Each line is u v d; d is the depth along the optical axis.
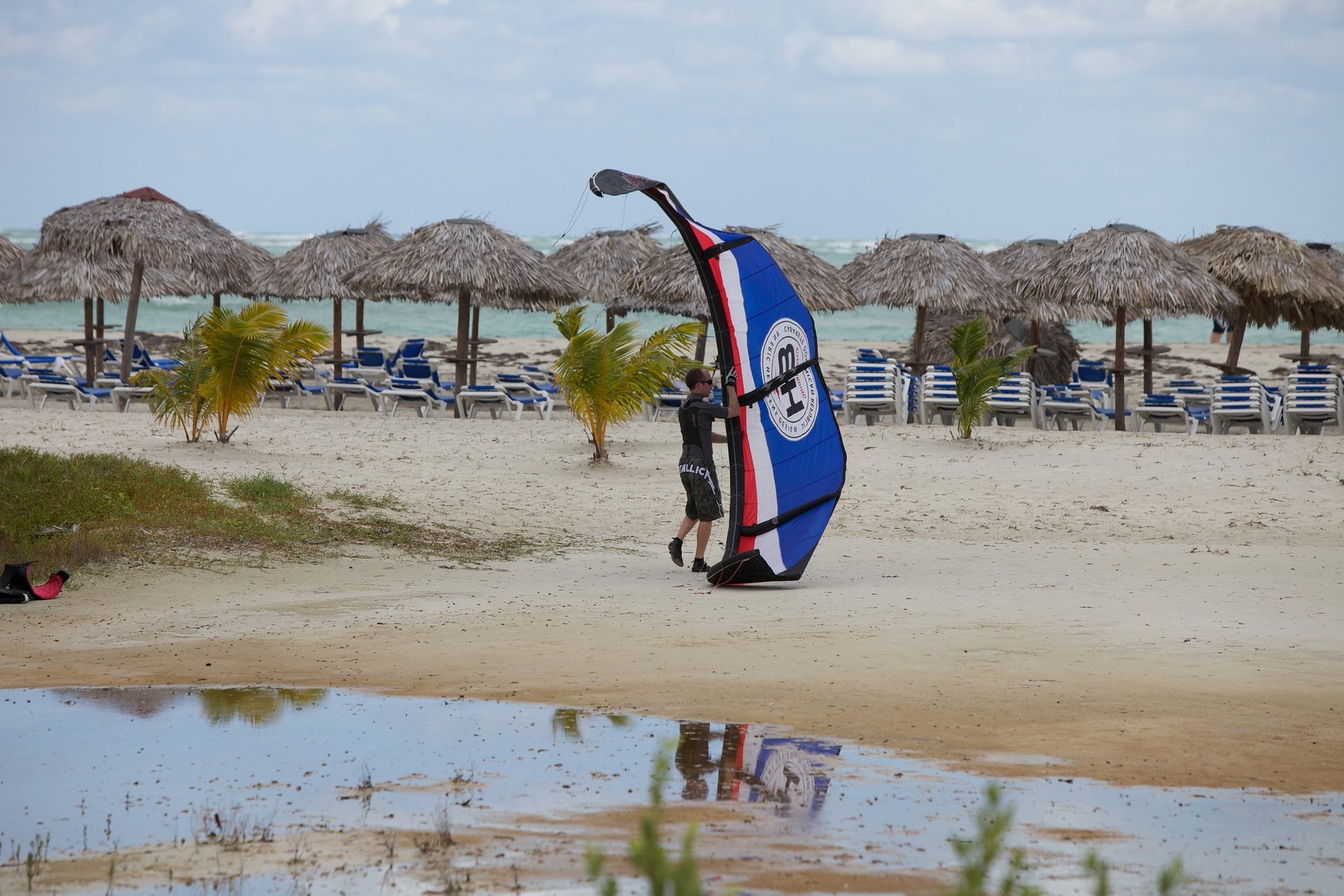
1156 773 13.29
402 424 55.38
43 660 18.84
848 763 13.70
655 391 43.81
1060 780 13.08
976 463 44.94
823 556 30.19
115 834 11.53
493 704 16.34
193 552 27.31
